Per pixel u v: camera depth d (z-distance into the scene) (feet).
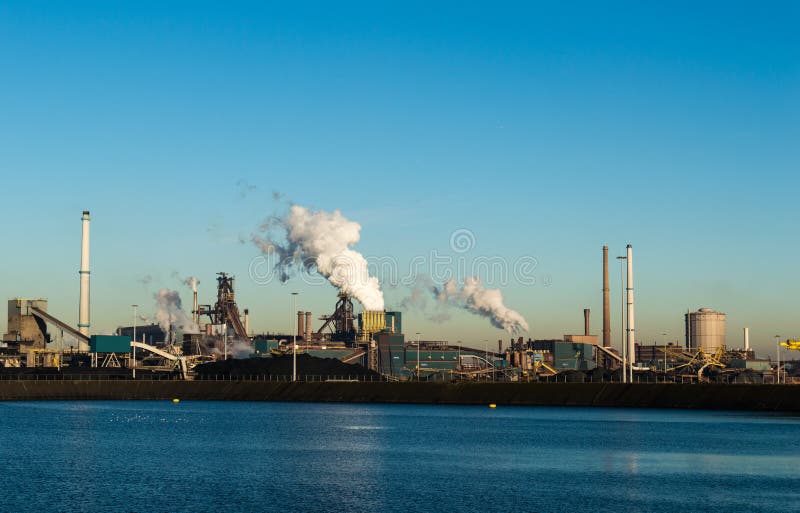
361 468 413.80
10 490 346.95
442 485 363.15
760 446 495.00
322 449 491.72
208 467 415.44
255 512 305.73
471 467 418.10
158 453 471.62
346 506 316.81
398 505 319.06
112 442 528.63
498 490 350.64
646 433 574.97
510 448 495.41
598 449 487.61
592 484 365.81
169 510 307.99
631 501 327.47
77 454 466.70
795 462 430.61
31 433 588.50
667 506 318.45
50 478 378.32
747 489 353.31
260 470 405.59
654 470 406.41
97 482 367.45
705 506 318.65
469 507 315.78
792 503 323.98
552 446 504.43
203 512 305.12
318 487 357.00
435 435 570.87
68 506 314.35
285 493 342.64
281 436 565.12
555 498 333.42
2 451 481.87
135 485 359.87
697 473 396.37
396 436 564.30
